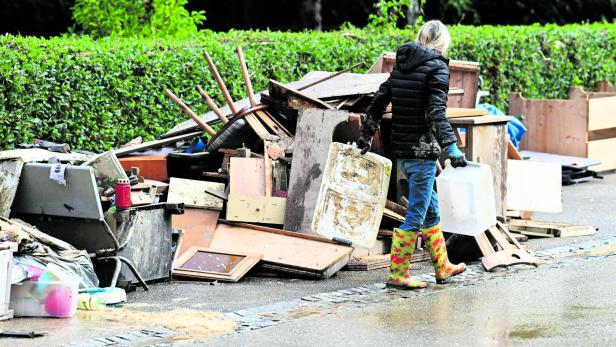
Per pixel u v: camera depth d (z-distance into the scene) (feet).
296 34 62.59
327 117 42.86
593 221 50.78
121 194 36.50
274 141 44.57
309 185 42.34
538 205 48.19
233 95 55.93
